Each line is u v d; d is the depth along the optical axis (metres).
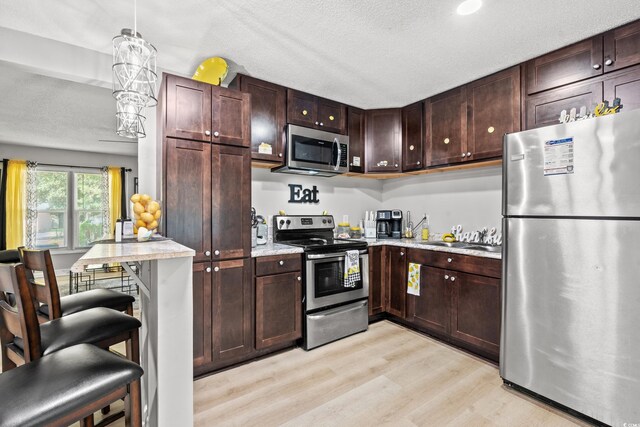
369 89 2.82
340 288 2.69
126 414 1.20
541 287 1.68
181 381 1.24
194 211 2.04
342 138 3.06
